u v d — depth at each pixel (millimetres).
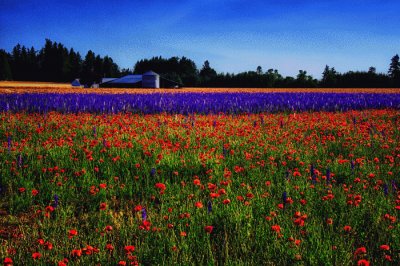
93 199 5449
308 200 4969
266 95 28375
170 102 20297
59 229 4336
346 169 6652
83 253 3508
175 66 179375
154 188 5824
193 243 3844
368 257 3576
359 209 4641
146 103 19953
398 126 12438
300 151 8008
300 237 3770
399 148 7699
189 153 7781
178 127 11359
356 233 4062
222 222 4410
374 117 16719
